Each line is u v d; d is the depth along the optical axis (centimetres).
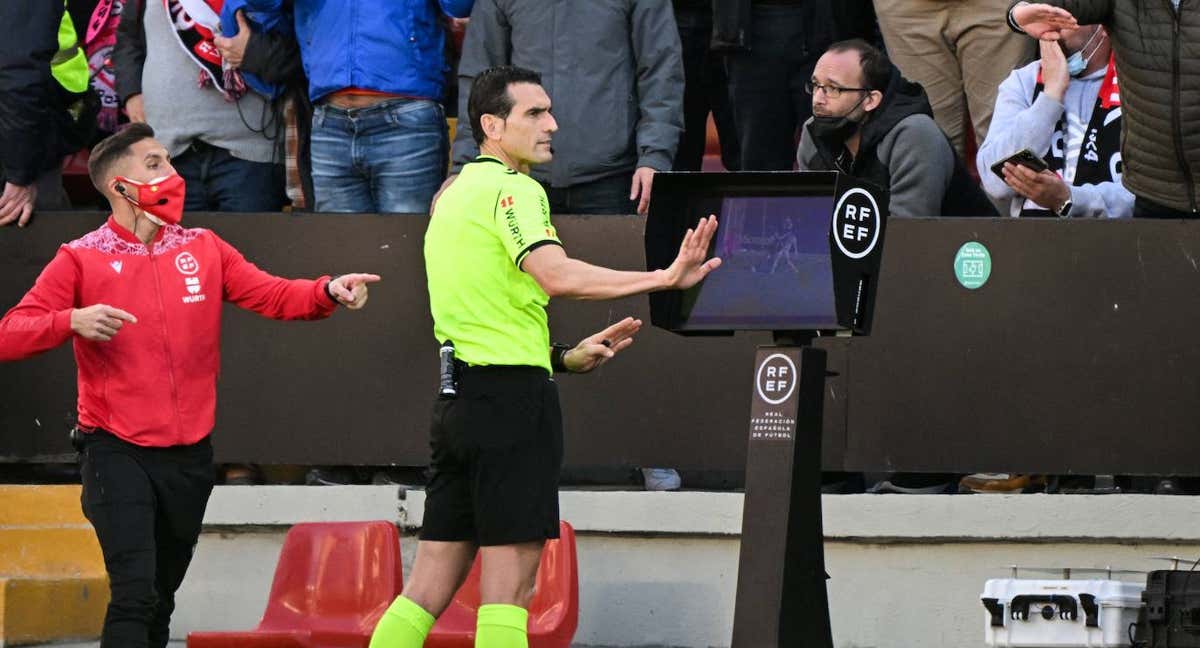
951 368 2178
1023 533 2106
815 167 2297
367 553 2059
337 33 2317
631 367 2239
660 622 2173
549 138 1711
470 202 1666
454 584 1727
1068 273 2164
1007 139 2312
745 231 1617
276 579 2064
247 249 2291
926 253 2178
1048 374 2166
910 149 2198
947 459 2177
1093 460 2161
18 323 1752
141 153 1819
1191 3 2131
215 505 2244
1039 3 2188
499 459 1650
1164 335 2153
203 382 1842
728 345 2225
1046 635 1739
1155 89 2152
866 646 2139
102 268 1809
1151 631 1703
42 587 2211
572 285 1595
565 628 1950
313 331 2288
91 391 1800
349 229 2281
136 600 1755
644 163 2297
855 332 1606
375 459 2278
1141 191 2206
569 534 1992
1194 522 2083
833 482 2272
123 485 1780
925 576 2136
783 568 1574
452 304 1675
